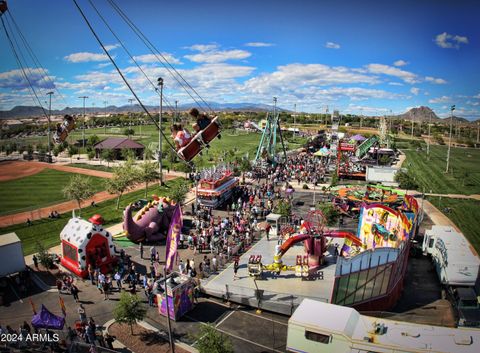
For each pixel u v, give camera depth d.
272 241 39.56
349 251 33.41
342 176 76.62
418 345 15.84
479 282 28.72
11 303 27.61
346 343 16.61
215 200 51.03
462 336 16.39
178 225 20.53
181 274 27.30
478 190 67.06
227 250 35.44
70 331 23.11
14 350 21.53
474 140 183.00
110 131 180.88
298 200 57.16
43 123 180.00
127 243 39.09
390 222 31.97
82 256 31.17
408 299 28.70
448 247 30.42
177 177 73.88
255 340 23.11
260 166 80.12
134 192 61.78
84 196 46.16
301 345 17.58
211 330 20.00
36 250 37.19
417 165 95.75
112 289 29.58
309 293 27.69
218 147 124.44
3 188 64.50
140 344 22.58
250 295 27.31
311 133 168.75
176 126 20.20
